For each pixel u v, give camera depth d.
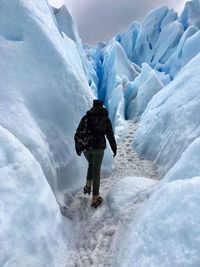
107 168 6.20
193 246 2.23
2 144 3.39
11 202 2.98
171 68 21.42
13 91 4.53
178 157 5.30
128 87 16.31
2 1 5.34
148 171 6.15
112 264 3.01
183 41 20.52
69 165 5.07
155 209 2.90
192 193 2.62
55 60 5.52
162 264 2.32
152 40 28.47
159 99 8.66
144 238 2.71
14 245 2.73
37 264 2.84
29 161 3.50
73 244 3.53
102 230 3.75
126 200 4.14
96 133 4.57
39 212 3.22
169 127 6.46
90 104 6.14
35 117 4.68
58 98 5.24
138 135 8.34
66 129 5.23
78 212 4.33
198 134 5.08
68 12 16.47
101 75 25.38
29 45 5.29
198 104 5.62
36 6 6.79
